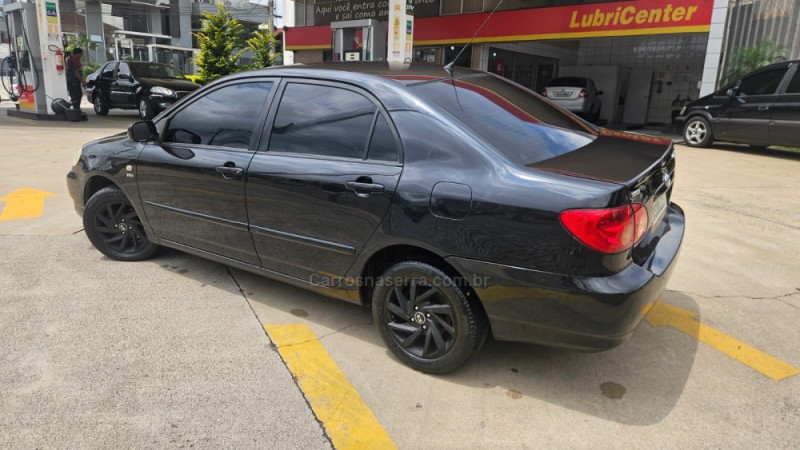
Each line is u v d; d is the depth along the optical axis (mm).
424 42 16750
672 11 12250
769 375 2947
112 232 4316
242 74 3602
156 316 3465
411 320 2904
